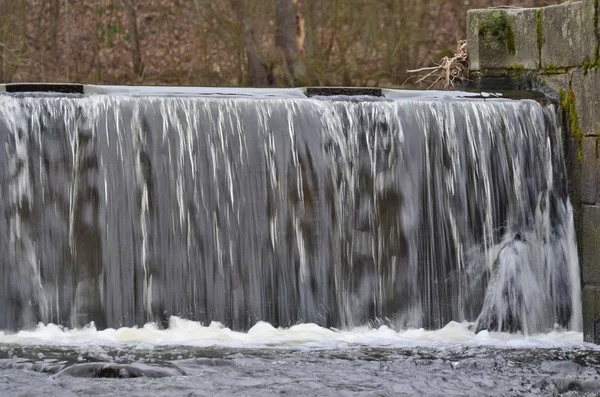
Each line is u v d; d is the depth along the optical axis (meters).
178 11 38.00
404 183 13.80
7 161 12.89
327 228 13.58
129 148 13.09
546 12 14.56
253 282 13.35
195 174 13.25
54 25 38.84
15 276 12.91
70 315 12.94
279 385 10.38
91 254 12.99
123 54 38.59
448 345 12.82
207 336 12.98
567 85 14.15
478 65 15.77
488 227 13.97
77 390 10.05
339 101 13.77
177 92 13.69
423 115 13.88
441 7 36.03
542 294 13.97
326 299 13.52
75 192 12.98
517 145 14.09
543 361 11.87
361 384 10.52
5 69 38.44
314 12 36.88
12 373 10.62
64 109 13.02
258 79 37.25
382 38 36.38
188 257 13.20
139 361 11.23
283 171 13.48
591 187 13.66
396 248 13.77
